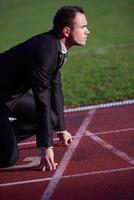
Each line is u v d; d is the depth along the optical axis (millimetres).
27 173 10391
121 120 14117
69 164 10750
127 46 28344
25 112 10836
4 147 9969
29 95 10953
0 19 46531
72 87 19156
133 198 8844
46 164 9836
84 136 12805
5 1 59281
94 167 10477
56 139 12531
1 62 9672
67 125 14094
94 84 19391
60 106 10789
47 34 9281
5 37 36281
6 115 9984
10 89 9859
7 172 10555
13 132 10125
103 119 14430
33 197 9234
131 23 37594
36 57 9070
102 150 11555
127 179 9727
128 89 18000
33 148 12156
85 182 9727
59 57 9180
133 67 22250
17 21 44188
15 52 9531
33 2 56406
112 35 33031
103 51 27344
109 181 9688
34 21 43125
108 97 17062
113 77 20375
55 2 54562
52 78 9461
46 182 9867
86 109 15867
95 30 35875
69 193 9281
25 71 9500
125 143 11977
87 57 25859
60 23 9219
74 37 9281
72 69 22828
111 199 8859
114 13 43594
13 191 9586
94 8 47656
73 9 9266
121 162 10688
